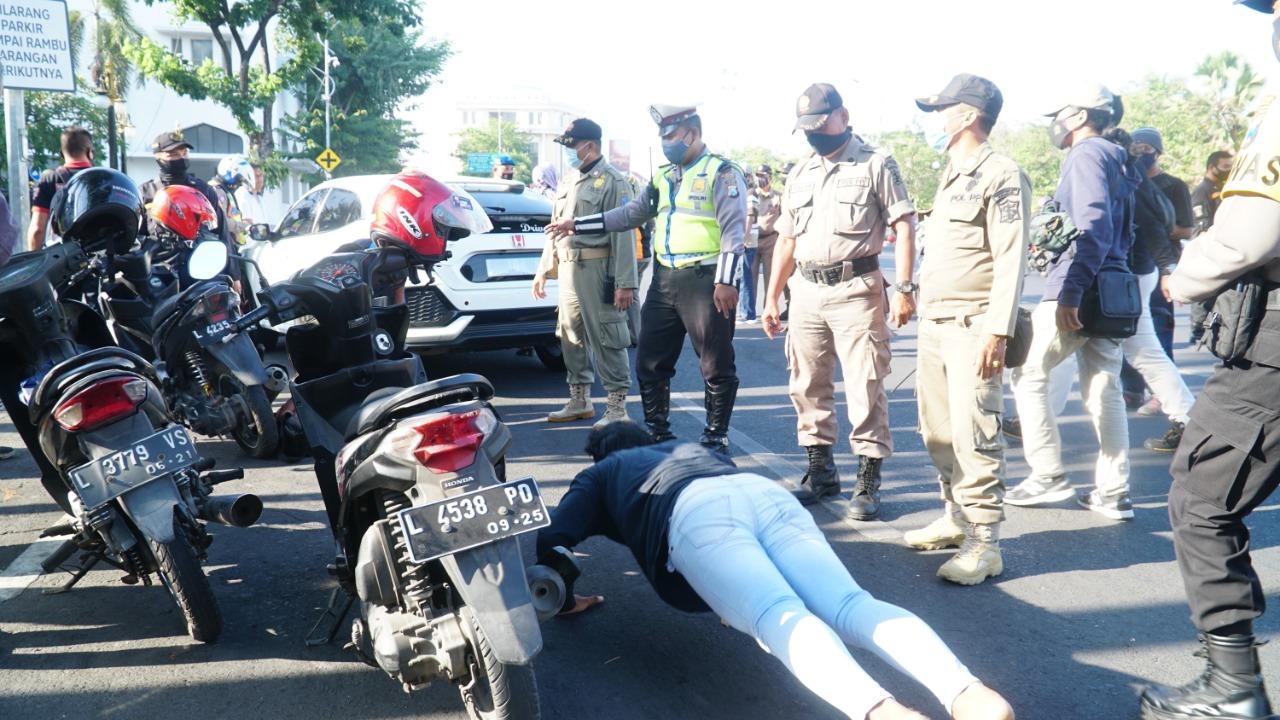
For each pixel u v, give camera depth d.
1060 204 4.75
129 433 3.31
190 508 3.43
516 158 118.00
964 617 3.67
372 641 2.77
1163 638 3.49
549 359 8.78
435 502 2.59
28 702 3.06
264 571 4.16
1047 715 2.98
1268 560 4.30
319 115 48.34
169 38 46.44
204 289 5.41
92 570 4.15
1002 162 3.90
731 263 5.41
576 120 6.43
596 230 5.82
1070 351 4.81
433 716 2.98
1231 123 54.72
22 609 3.76
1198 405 2.87
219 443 6.34
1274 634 3.52
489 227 4.00
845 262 4.60
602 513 3.35
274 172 30.14
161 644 3.46
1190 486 2.86
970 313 4.00
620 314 6.39
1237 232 2.63
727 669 3.31
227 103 29.03
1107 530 4.66
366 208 8.12
